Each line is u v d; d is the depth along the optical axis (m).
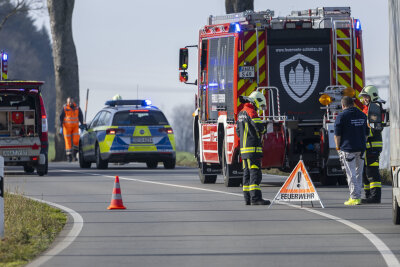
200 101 64.81
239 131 49.28
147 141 85.31
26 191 59.09
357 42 62.16
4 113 76.56
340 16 62.62
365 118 49.25
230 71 60.69
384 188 60.41
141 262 29.91
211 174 65.19
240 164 60.56
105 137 85.25
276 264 29.28
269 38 61.09
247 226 39.38
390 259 30.00
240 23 61.81
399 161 37.25
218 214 44.38
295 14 63.81
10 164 74.00
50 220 40.62
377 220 41.25
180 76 68.06
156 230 38.28
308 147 61.34
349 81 62.25
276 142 60.00
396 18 37.41
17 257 30.80
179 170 85.50
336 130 48.97
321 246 33.16
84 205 49.50
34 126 75.50
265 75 61.12
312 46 61.81
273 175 74.62
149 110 86.50
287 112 61.44
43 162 74.75
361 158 49.06
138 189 60.22
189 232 37.53
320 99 59.53
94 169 88.62
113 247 33.38
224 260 30.19
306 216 43.16
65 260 30.44
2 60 85.81
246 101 50.12
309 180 47.59
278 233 36.94
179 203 50.16
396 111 37.81
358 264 29.08
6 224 38.38
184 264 29.44
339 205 48.69
